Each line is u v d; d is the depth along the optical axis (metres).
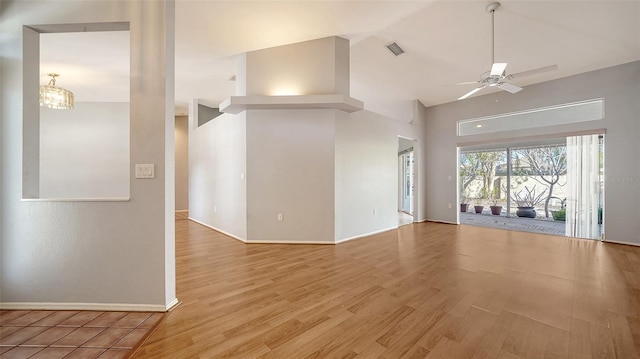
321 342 1.75
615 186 4.58
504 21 3.53
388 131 5.85
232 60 4.47
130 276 2.18
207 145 6.04
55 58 4.12
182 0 2.80
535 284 2.72
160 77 2.18
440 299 2.38
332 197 4.40
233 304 2.28
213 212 5.77
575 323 1.98
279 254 3.79
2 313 2.11
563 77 5.09
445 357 1.59
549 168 7.70
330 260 3.52
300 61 4.18
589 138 4.95
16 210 2.18
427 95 6.43
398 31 3.87
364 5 3.12
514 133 5.77
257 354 1.63
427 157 7.20
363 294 2.48
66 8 2.20
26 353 1.62
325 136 4.39
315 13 3.24
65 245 2.18
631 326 1.93
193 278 2.87
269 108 4.31
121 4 2.20
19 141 2.19
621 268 3.24
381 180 5.61
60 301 2.18
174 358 1.58
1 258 2.19
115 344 1.71
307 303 2.30
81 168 6.57
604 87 4.68
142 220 2.18
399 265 3.33
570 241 4.70
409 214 8.84
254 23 3.36
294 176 4.41
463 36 3.93
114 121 6.66
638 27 3.54
